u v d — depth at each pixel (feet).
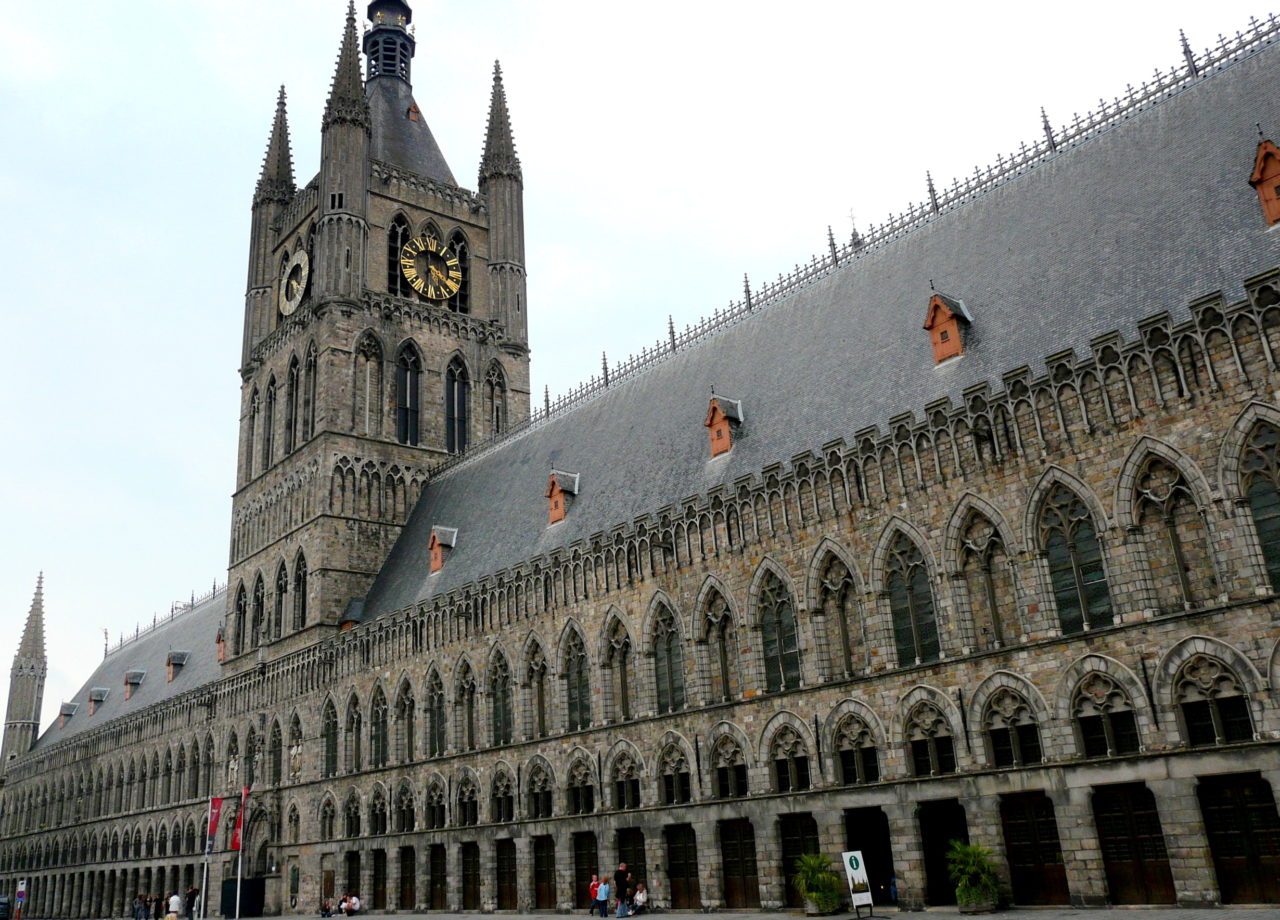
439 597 211.61
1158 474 116.57
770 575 153.48
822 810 140.05
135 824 336.29
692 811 155.94
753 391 184.14
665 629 166.91
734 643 157.58
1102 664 116.78
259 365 303.89
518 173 318.86
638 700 167.84
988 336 146.41
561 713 180.96
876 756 136.67
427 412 277.44
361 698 228.02
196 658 359.46
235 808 267.18
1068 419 123.95
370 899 214.48
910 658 135.64
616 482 197.16
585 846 174.09
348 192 278.46
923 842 130.41
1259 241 121.19
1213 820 108.06
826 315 185.47
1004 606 128.26
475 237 307.78
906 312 165.68
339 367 264.31
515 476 237.04
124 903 335.88
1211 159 137.18
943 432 135.74
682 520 166.30
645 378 224.53
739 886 150.00
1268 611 105.81
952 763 128.98
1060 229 151.33
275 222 319.47
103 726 378.32
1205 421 112.68
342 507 255.91
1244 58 146.61
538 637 188.14
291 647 257.14
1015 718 124.06
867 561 140.87
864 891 116.98
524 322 307.17
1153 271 130.93
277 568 270.67
